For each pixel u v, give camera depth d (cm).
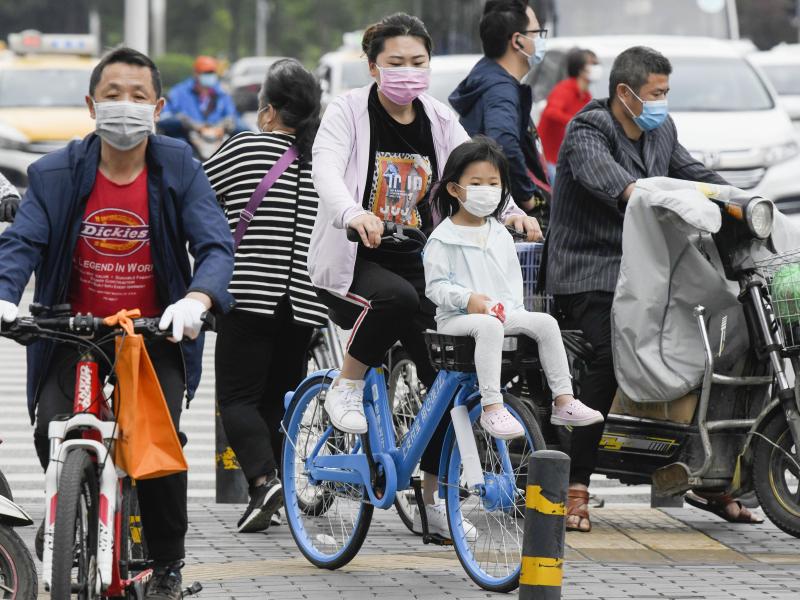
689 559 1766
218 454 2139
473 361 1533
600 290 1902
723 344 1838
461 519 1619
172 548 1409
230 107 5269
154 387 1279
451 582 1630
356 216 1527
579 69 3466
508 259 1606
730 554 1797
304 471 1755
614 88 1931
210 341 4053
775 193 4034
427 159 1670
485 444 1574
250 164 1947
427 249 1582
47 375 1365
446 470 1636
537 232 1684
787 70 5650
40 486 2297
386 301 1592
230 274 1338
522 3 2223
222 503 2138
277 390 2023
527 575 1319
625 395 1895
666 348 1838
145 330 1270
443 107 1680
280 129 1980
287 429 1786
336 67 6006
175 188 1358
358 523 1664
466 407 1568
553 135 3447
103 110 1302
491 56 2245
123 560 1316
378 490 1633
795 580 1645
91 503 1279
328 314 1773
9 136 4991
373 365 1633
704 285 1819
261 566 1716
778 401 1800
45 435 1342
